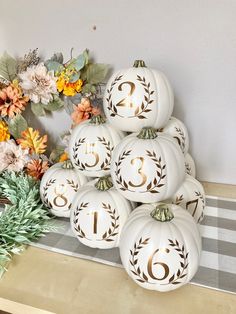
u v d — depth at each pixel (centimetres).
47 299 59
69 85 92
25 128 98
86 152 74
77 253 71
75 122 93
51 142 111
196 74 91
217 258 69
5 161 96
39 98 96
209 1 83
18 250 70
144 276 57
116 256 70
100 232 68
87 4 92
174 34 88
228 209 87
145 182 62
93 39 95
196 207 75
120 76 70
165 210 59
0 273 65
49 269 67
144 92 67
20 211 78
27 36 101
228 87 90
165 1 85
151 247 56
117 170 64
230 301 58
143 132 65
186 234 58
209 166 102
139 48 92
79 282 63
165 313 55
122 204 69
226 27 84
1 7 100
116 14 90
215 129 96
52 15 96
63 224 82
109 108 71
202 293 60
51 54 101
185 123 97
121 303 58
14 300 59
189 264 58
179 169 66
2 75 98
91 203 68
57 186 80
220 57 87
